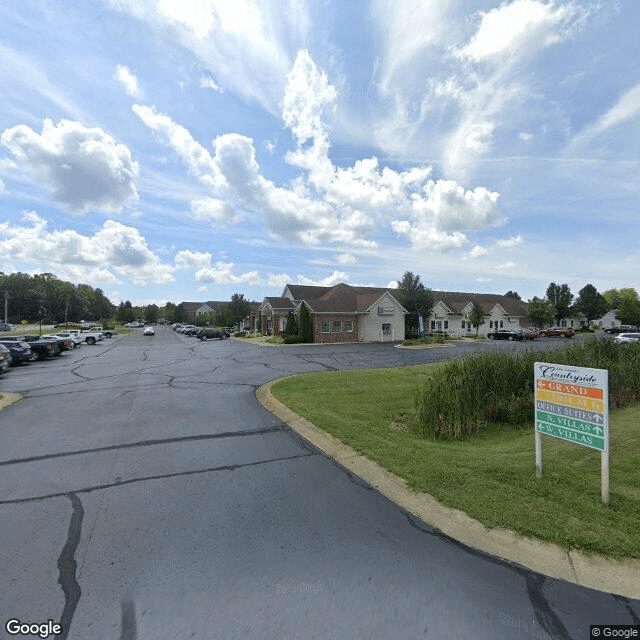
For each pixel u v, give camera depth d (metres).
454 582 2.69
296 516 3.64
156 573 2.79
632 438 5.75
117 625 2.31
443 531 3.36
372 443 5.57
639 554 2.89
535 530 3.20
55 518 3.60
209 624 2.31
